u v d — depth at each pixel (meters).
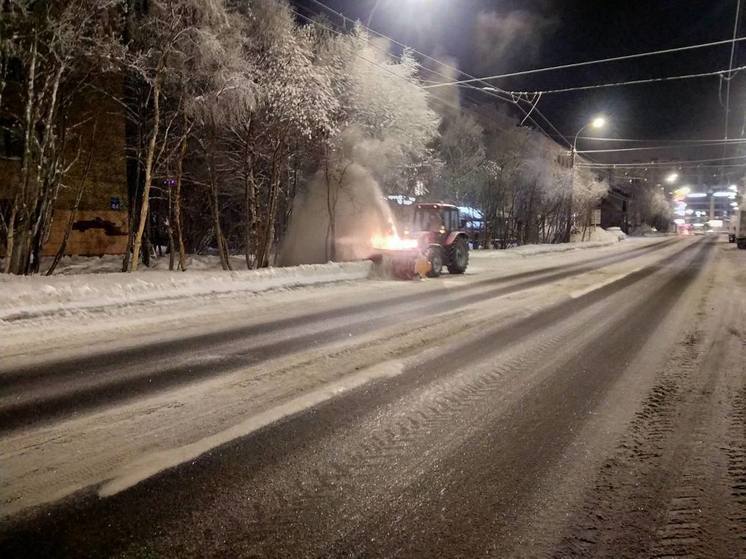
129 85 15.09
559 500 3.32
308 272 14.17
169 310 9.44
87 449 3.88
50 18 10.77
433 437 4.23
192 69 12.88
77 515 3.04
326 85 14.55
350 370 5.98
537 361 6.50
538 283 14.97
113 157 18.62
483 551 2.80
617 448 4.09
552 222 44.03
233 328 8.15
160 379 5.54
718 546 2.87
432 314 9.58
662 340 7.72
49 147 12.45
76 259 18.34
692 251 34.44
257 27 13.80
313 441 4.10
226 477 3.51
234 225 22.44
